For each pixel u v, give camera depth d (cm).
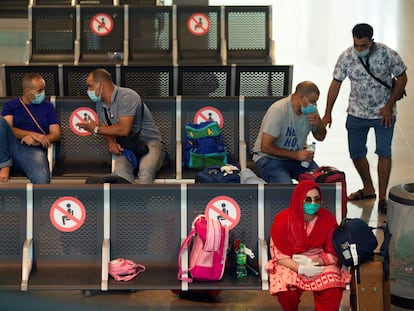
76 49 1000
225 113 767
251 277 579
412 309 620
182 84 877
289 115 711
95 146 762
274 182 714
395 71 792
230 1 1555
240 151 754
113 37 1015
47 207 593
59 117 760
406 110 1090
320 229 567
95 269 590
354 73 799
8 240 593
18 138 740
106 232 592
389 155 809
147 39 1018
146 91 877
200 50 1016
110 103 738
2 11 1214
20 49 1191
